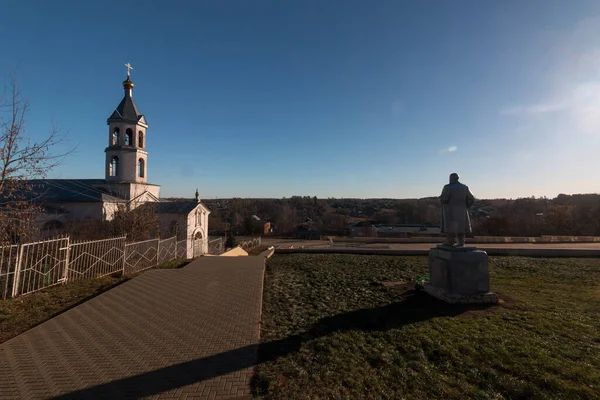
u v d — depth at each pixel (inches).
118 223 796.6
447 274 249.1
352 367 147.9
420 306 237.3
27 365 153.8
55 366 152.6
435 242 917.8
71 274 335.9
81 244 354.3
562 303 246.1
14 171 349.4
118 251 411.2
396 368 146.6
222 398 126.0
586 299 258.2
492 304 240.5
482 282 246.7
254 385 135.6
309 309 236.7
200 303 250.8
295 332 191.8
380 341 175.9
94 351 168.1
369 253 551.2
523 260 469.7
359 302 251.9
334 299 261.4
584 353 159.6
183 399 125.5
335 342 174.1
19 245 274.1
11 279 300.2
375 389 130.6
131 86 1116.5
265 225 2645.2
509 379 135.9
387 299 258.4
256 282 315.9
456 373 142.2
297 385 133.6
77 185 1091.3
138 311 232.7
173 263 478.0
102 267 381.7
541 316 213.6
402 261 457.1
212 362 155.0
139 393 129.5
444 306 236.1
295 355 160.9
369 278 339.6
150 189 1185.4
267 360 156.9
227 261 428.5
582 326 195.2
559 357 154.9
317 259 482.9
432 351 161.9
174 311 232.2
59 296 279.0
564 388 128.9
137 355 163.2
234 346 172.9
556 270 396.5
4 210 418.0
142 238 797.2
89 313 228.1
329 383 135.0
